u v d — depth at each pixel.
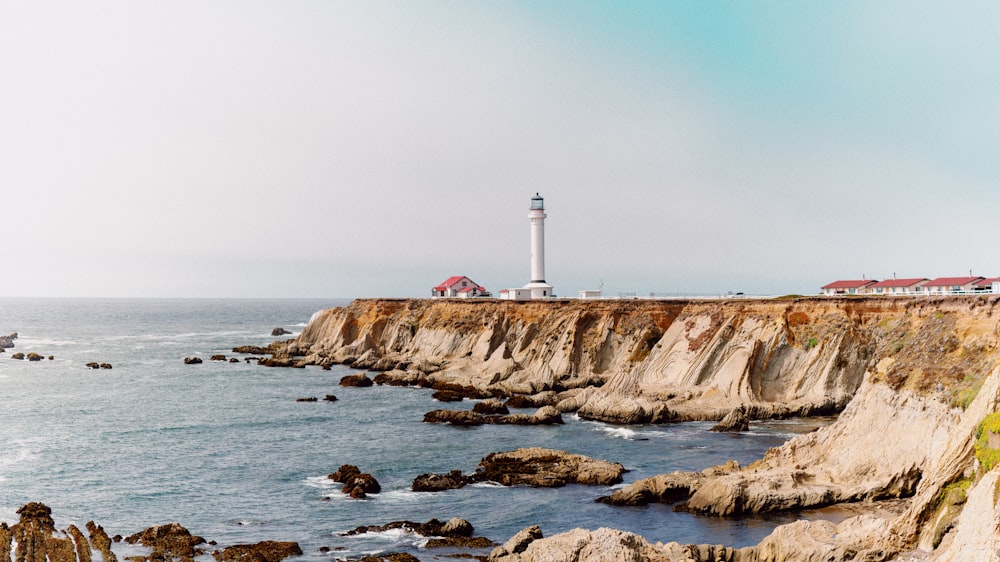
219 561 47.06
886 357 61.59
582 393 102.06
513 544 46.62
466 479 66.00
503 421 91.75
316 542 51.41
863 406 59.59
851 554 40.41
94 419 95.44
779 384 99.06
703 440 80.94
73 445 80.38
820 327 100.56
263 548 49.38
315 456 75.62
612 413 92.31
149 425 91.44
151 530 52.00
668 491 58.84
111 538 51.47
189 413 99.88
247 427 90.25
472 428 89.25
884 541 40.47
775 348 100.19
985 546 31.52
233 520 56.38
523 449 73.44
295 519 56.53
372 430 88.38
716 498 55.03
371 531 53.25
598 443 80.00
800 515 52.75
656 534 51.62
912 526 40.25
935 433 52.69
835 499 53.97
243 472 69.62
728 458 72.81
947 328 58.19
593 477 64.94
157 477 67.88
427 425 91.25
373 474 68.81
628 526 53.50
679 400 97.62
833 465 57.97
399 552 49.12
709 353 102.81
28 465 71.88
